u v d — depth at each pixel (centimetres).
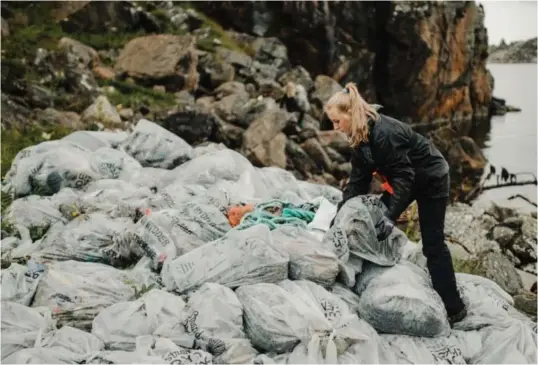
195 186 508
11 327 344
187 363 317
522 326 377
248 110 1347
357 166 386
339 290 388
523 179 1475
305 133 1334
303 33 1856
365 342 346
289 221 442
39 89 1124
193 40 1441
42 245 455
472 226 789
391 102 2055
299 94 1484
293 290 361
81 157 553
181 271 380
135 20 1586
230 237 390
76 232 442
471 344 372
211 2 1822
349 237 390
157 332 340
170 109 1244
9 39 1276
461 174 1499
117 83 1309
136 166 571
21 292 382
